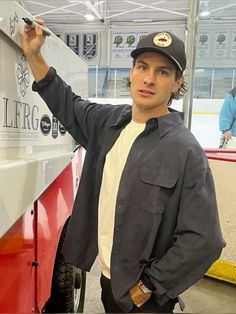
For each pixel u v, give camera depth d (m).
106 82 12.98
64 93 1.50
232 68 8.49
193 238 1.11
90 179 1.47
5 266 1.10
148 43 1.20
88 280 3.09
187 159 1.16
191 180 1.14
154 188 1.17
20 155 1.29
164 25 12.09
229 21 8.03
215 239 1.12
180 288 1.14
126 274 1.22
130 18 12.28
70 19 12.71
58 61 1.79
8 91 1.15
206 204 1.13
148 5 10.27
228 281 3.20
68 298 2.06
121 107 1.45
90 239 1.46
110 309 1.38
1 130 1.10
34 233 1.36
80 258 1.45
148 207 1.18
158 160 1.19
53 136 1.77
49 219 1.55
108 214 1.31
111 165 1.34
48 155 1.57
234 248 3.18
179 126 1.25
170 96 1.31
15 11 1.17
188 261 1.11
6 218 0.98
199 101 8.51
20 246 1.21
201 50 8.04
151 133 1.25
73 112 1.53
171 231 1.21
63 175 1.92
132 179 1.21
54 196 1.69
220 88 8.59
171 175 1.16
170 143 1.19
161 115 1.27
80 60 2.38
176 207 1.18
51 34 1.58
